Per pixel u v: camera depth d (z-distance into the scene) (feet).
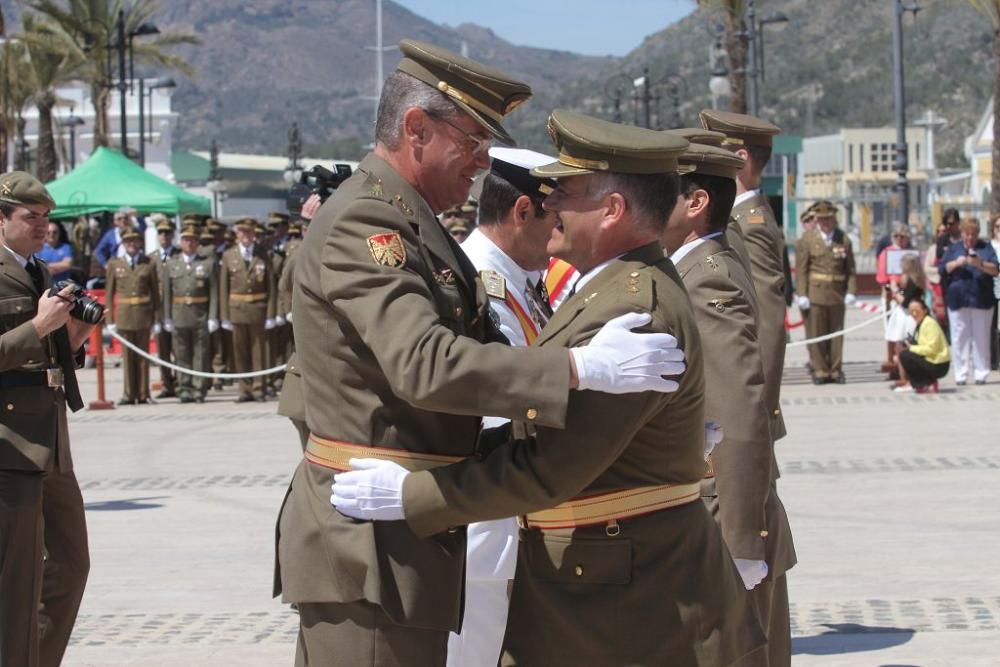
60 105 190.29
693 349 14.69
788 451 48.21
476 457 15.07
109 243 84.53
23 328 22.11
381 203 14.69
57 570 23.02
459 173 15.25
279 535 15.61
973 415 55.93
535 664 15.19
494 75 15.03
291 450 52.16
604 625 14.78
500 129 15.08
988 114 183.93
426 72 15.05
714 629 14.83
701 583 14.85
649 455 14.74
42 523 22.53
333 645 14.99
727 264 18.99
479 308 15.40
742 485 18.30
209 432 58.34
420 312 14.06
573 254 15.14
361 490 14.48
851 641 26.58
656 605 14.73
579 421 14.07
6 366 21.95
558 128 14.92
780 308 21.93
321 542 14.97
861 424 54.34
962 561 32.35
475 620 18.02
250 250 70.90
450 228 65.87
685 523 14.90
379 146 15.28
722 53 118.73
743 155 22.54
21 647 21.93
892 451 47.50
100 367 68.64
